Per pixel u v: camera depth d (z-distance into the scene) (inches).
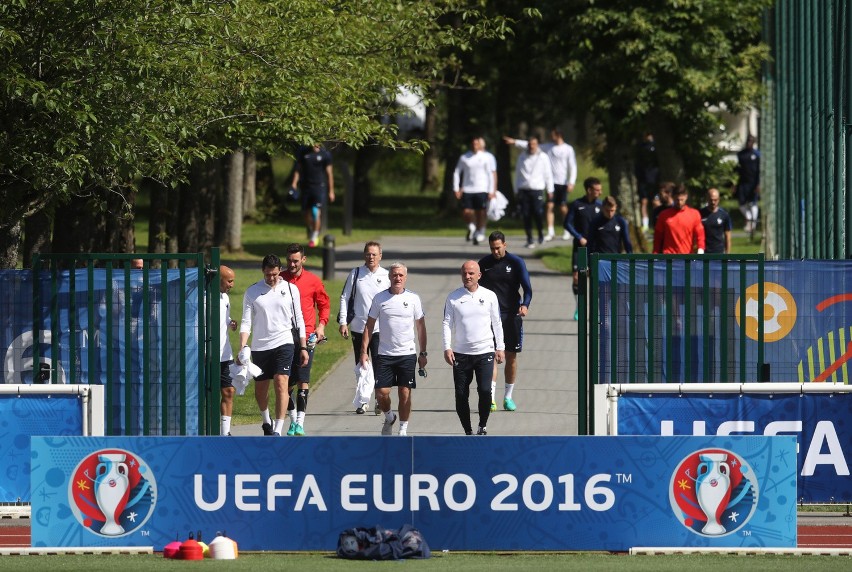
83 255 1814.7
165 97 2078.0
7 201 2137.1
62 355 1831.9
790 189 3543.3
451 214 6599.4
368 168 6658.5
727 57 3846.0
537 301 3452.3
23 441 1712.6
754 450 1496.1
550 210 4741.6
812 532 1630.2
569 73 3865.7
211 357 1822.1
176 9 2053.4
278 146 2518.5
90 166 2048.5
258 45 2257.6
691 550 1492.4
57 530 1508.4
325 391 2508.6
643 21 3710.6
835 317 1905.8
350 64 2556.6
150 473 1507.1
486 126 6432.1
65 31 2023.9
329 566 1392.7
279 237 5221.5
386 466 1497.3
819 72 3004.4
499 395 2420.0
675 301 1809.8
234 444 1503.4
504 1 4106.8
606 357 1819.6
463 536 1496.1
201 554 1459.2
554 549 1496.1
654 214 3245.6
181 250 3693.4
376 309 2023.9
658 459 1494.8
